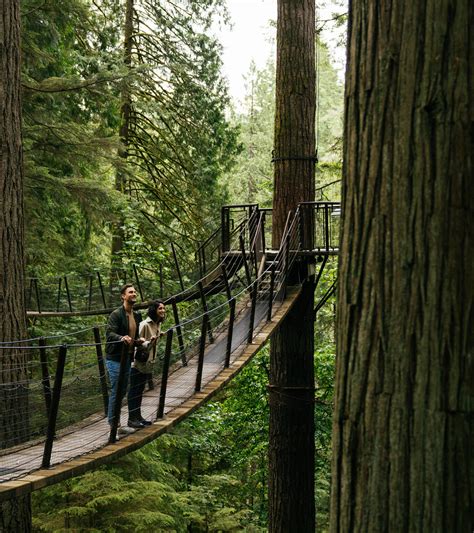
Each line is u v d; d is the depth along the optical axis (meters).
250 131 37.16
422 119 2.62
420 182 2.62
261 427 14.13
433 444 2.54
